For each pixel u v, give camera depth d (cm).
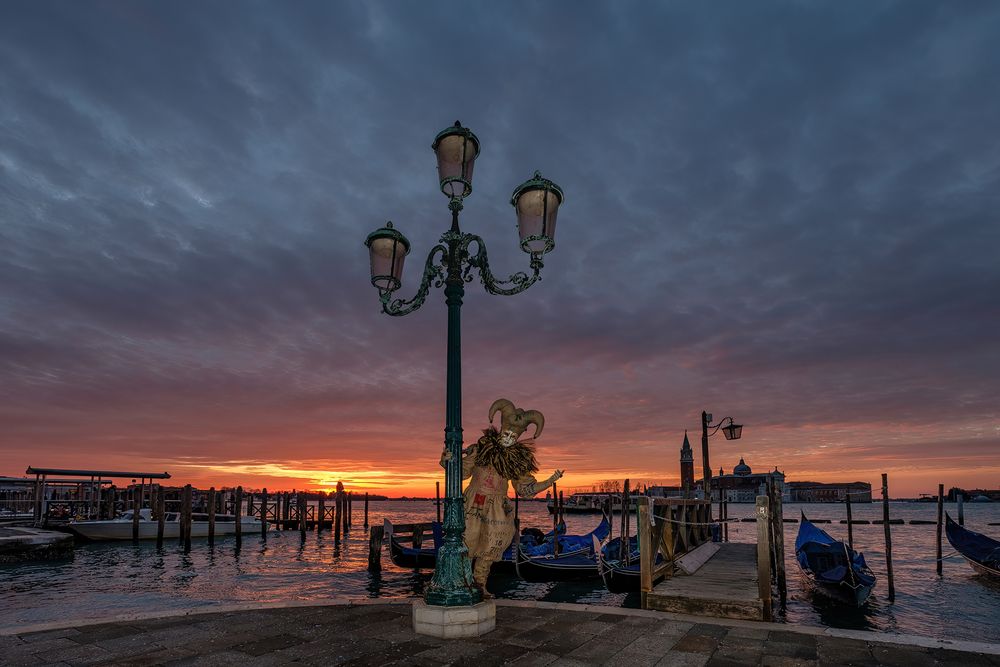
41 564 2606
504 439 727
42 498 3844
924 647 539
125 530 3584
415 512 12575
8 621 1400
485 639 566
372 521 6925
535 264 660
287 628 597
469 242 689
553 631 597
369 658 504
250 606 692
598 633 590
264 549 3362
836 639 567
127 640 550
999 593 1861
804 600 1667
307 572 2378
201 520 4019
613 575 1512
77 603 1683
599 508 10306
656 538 1012
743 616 792
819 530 2134
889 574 1738
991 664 489
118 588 1984
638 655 520
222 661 491
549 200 643
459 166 659
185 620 628
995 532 5262
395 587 2020
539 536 2145
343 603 716
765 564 796
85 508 4406
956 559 2834
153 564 2655
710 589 881
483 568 717
